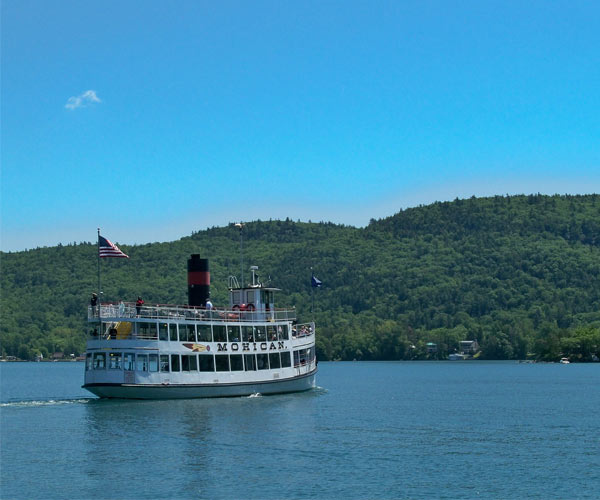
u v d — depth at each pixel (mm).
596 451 59406
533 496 45875
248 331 89438
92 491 46531
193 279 90188
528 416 82062
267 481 48781
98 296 80750
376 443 61906
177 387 81250
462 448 60281
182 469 51750
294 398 93938
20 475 50281
